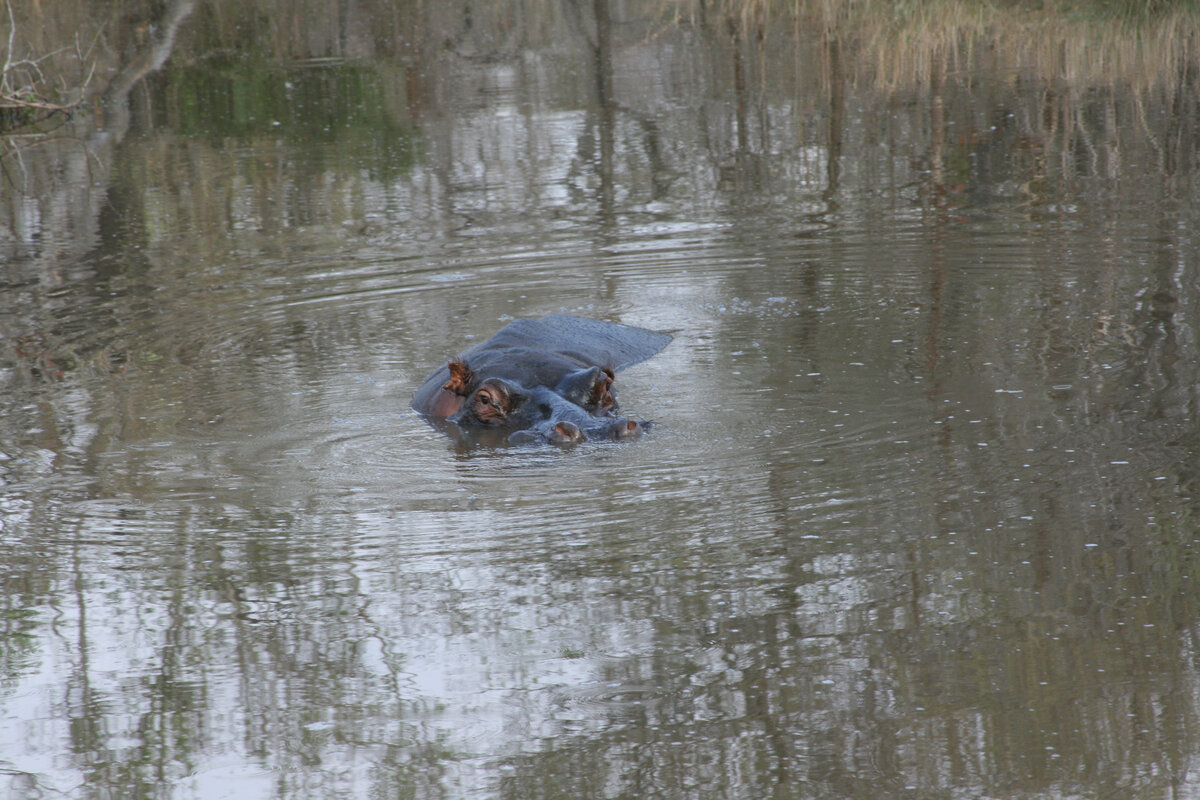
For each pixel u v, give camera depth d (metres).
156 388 17.30
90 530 12.70
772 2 47.75
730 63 40.06
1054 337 18.00
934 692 9.38
